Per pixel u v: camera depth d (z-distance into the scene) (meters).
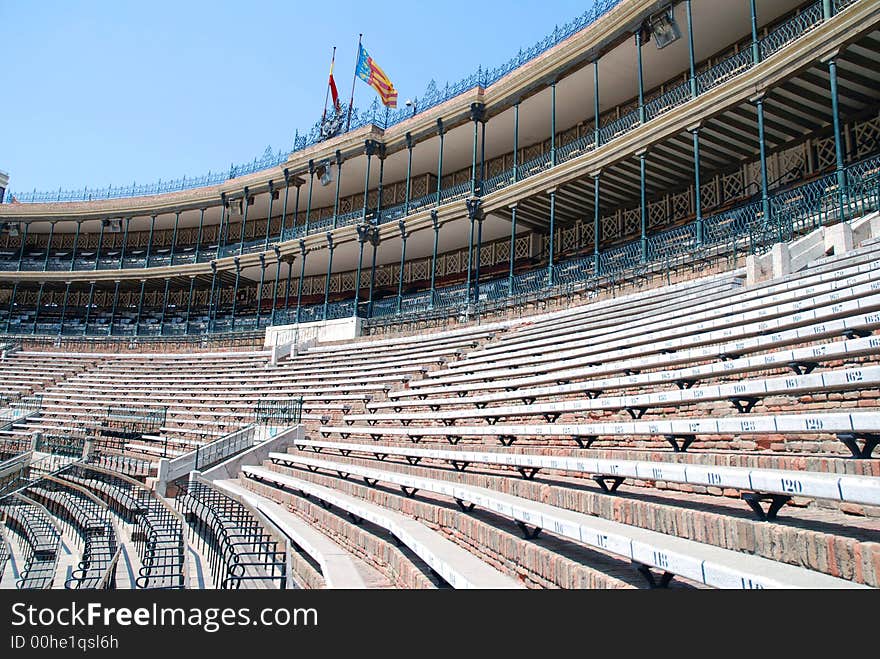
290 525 10.54
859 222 12.80
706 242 18.73
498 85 28.50
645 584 4.52
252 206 42.81
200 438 20.56
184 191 42.34
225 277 42.75
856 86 19.12
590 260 24.53
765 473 4.49
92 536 13.01
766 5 21.94
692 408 9.84
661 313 14.81
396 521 7.99
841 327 7.18
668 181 26.17
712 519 4.53
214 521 11.02
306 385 23.52
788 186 21.83
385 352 25.69
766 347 8.29
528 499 7.05
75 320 47.03
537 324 20.77
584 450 8.45
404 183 38.62
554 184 25.42
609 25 23.42
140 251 47.91
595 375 12.02
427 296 32.41
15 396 30.39
